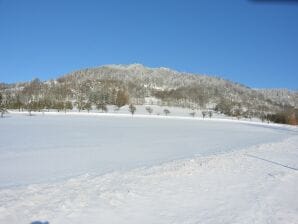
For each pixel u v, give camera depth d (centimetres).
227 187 1428
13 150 3109
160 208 1103
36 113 13000
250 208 1138
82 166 2169
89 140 4331
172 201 1185
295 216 1070
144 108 19738
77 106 18200
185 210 1093
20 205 1050
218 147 3622
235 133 6950
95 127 7325
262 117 17012
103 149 3272
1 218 931
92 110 16912
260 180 1603
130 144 3875
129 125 8550
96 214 1012
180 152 3073
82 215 997
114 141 4247
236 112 19238
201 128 8506
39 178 1728
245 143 4247
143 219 995
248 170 1864
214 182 1514
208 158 2273
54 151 3052
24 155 2748
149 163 2289
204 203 1179
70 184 1401
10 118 10194
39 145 3609
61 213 1001
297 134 7038
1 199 1120
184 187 1390
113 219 984
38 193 1216
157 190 1320
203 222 987
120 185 1377
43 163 2300
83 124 8300
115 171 1794
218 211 1094
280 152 2883
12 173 1886
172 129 7550
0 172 1917
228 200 1228
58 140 4256
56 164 2256
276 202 1226
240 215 1059
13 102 16400
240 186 1459
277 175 1730
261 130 8719
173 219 1005
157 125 9012
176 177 1576
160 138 4934
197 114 18175
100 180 1488
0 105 13525
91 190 1275
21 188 1328
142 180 1487
